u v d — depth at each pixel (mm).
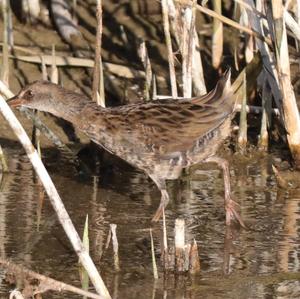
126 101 14547
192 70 13797
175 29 13180
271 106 13898
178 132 11555
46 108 12117
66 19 16125
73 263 10195
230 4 16188
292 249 10586
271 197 12164
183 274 9914
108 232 11062
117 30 16281
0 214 11516
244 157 13445
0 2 16266
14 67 15180
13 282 9445
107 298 8438
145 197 12266
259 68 13625
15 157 13469
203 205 11961
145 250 10586
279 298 9375
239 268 10078
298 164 12992
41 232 11016
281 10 12297
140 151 11695
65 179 12844
